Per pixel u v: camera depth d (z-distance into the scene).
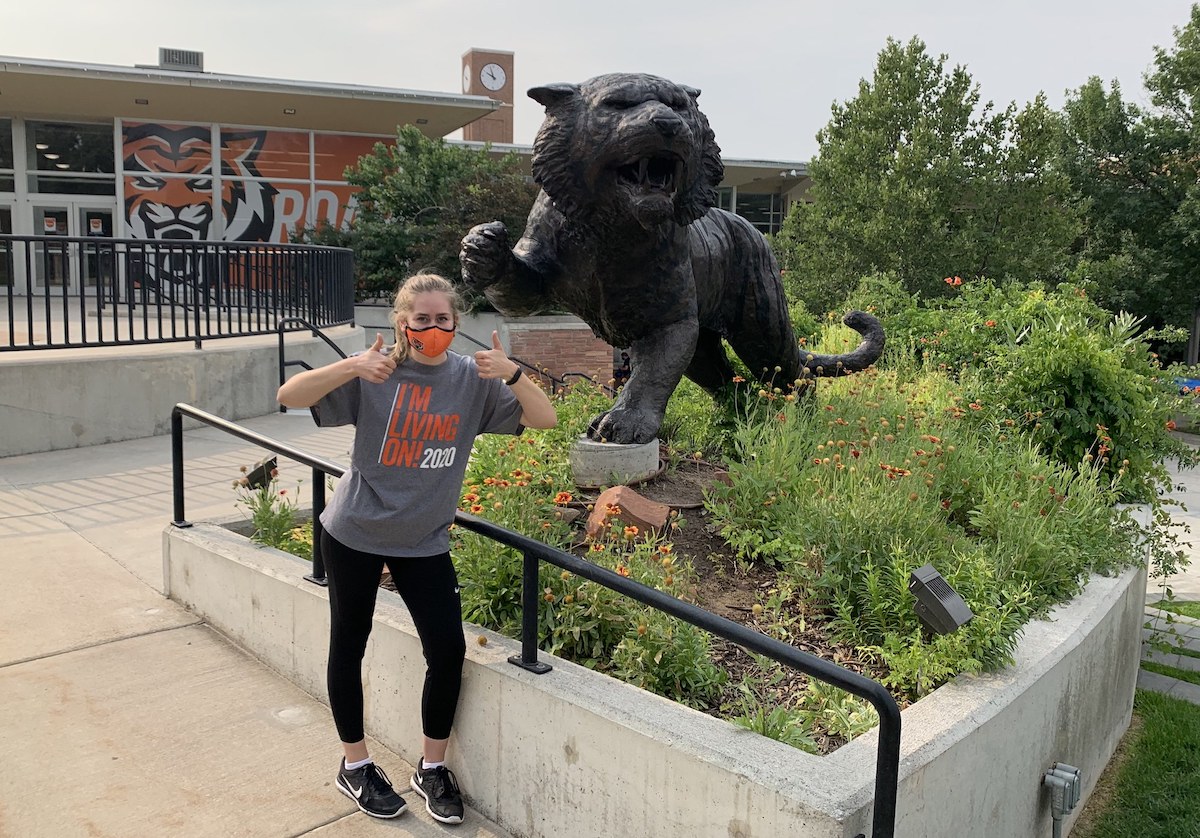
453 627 2.96
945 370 8.63
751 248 5.63
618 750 2.71
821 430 5.43
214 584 4.39
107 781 3.17
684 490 4.87
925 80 21.23
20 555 5.19
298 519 5.39
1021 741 3.24
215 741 3.46
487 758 3.12
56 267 21.33
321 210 22.50
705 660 3.29
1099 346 6.54
